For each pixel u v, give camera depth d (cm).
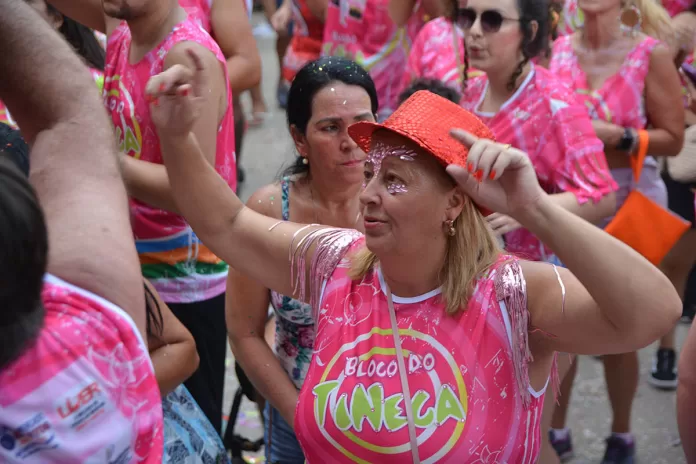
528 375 179
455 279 178
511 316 176
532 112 318
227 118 279
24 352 111
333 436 179
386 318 183
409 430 173
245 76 362
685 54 439
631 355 356
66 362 115
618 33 372
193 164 197
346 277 191
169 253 283
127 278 127
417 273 180
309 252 197
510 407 176
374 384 178
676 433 398
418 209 175
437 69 411
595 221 317
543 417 256
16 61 140
